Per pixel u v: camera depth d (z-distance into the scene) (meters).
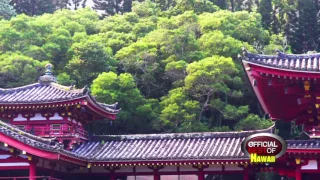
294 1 86.75
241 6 96.00
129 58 60.16
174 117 51.81
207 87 53.12
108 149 32.97
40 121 32.75
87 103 32.00
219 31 65.12
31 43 63.91
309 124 26.58
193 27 69.38
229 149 30.48
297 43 76.50
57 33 67.62
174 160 29.80
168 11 83.94
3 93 33.88
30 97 32.97
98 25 79.31
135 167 32.12
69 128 32.69
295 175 26.09
